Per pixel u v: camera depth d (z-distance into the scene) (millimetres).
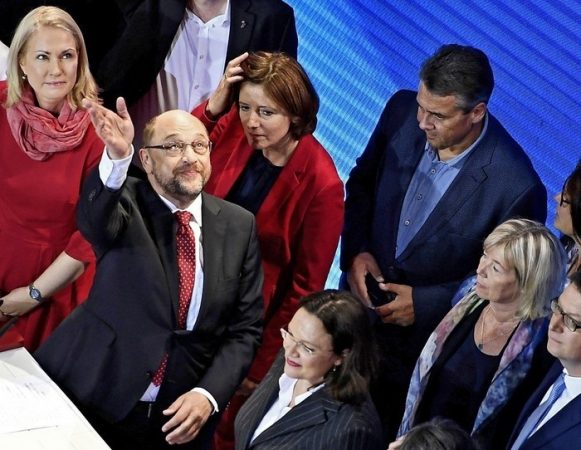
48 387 11062
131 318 11039
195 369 11258
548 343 9867
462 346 11172
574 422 9836
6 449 9992
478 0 12164
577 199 10289
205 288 11016
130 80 13484
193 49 13461
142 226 10992
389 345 12523
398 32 12766
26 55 12102
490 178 11664
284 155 12289
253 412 10414
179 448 11406
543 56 11805
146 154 10844
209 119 12328
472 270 11883
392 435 12688
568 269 10844
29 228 12688
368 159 12758
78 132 12430
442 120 11266
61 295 12891
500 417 10828
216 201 11359
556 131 11836
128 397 11109
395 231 12328
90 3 13672
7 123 12492
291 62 11852
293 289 12695
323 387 9852
